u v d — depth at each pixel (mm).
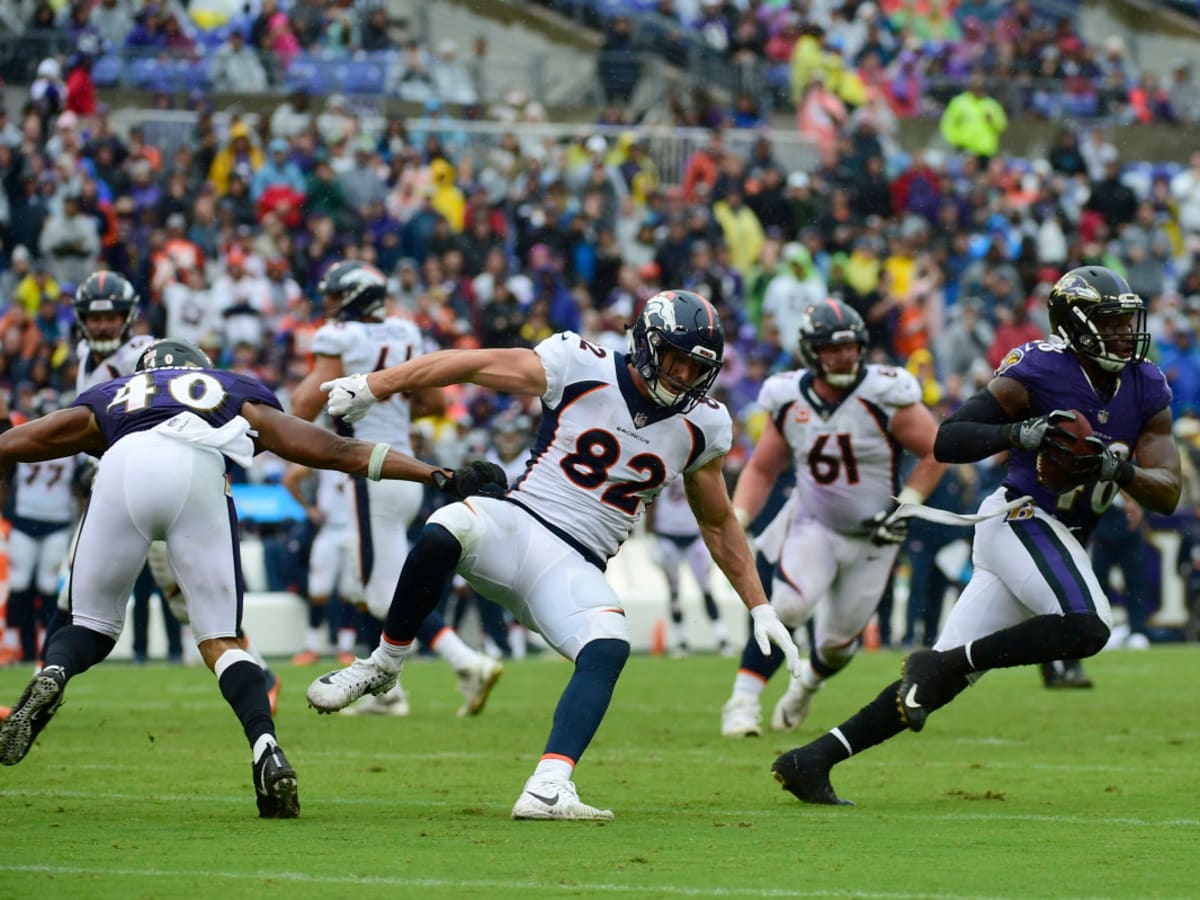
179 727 30859
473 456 53562
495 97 80125
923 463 29484
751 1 88125
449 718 33438
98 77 72312
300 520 53781
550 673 46406
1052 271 73438
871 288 68688
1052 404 21000
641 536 59812
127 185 63312
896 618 59469
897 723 20656
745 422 59719
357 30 76812
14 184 60219
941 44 91312
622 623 19781
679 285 68000
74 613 19188
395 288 61438
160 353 20312
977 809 20703
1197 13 100812
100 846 17016
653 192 71062
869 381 29203
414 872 15672
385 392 19344
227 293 59125
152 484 18938
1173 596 60469
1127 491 20516
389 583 33094
